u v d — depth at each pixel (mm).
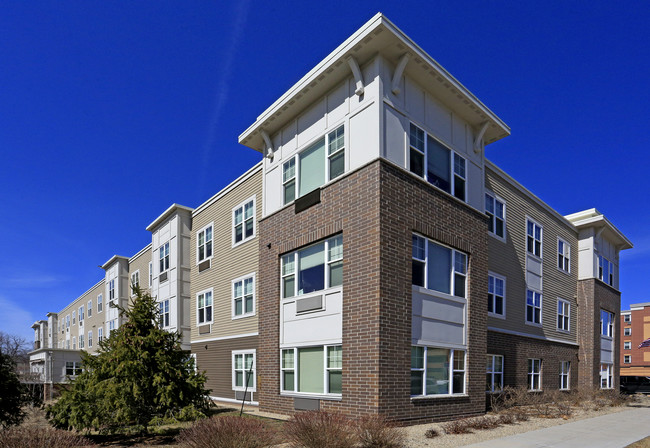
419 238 13203
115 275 36781
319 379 13156
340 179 13234
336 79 13938
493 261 18562
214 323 21812
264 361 15367
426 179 13711
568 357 23719
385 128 12523
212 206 23141
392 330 11617
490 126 16312
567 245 25297
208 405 11977
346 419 9359
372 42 12445
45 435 8164
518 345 19297
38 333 71625
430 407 12320
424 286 13039
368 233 12023
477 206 15797
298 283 14602
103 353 11383
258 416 14062
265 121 16344
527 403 16672
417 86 13930
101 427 11047
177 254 24391
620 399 20031
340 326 12547
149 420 10758
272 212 16078
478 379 14211
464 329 14148
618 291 29109
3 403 11539
